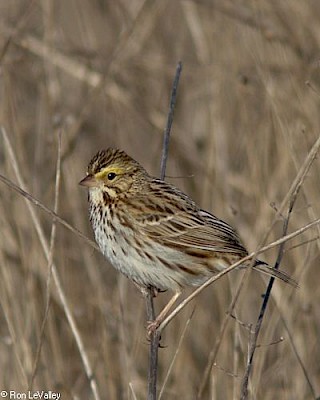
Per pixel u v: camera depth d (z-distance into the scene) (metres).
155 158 16.91
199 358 15.23
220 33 16.47
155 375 10.91
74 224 15.86
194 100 17.70
